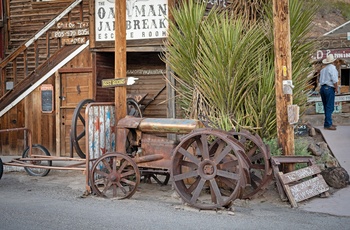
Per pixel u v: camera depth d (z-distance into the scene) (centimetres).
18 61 1526
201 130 752
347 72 1459
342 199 811
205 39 999
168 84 1151
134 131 877
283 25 881
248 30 995
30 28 1554
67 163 1211
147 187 937
